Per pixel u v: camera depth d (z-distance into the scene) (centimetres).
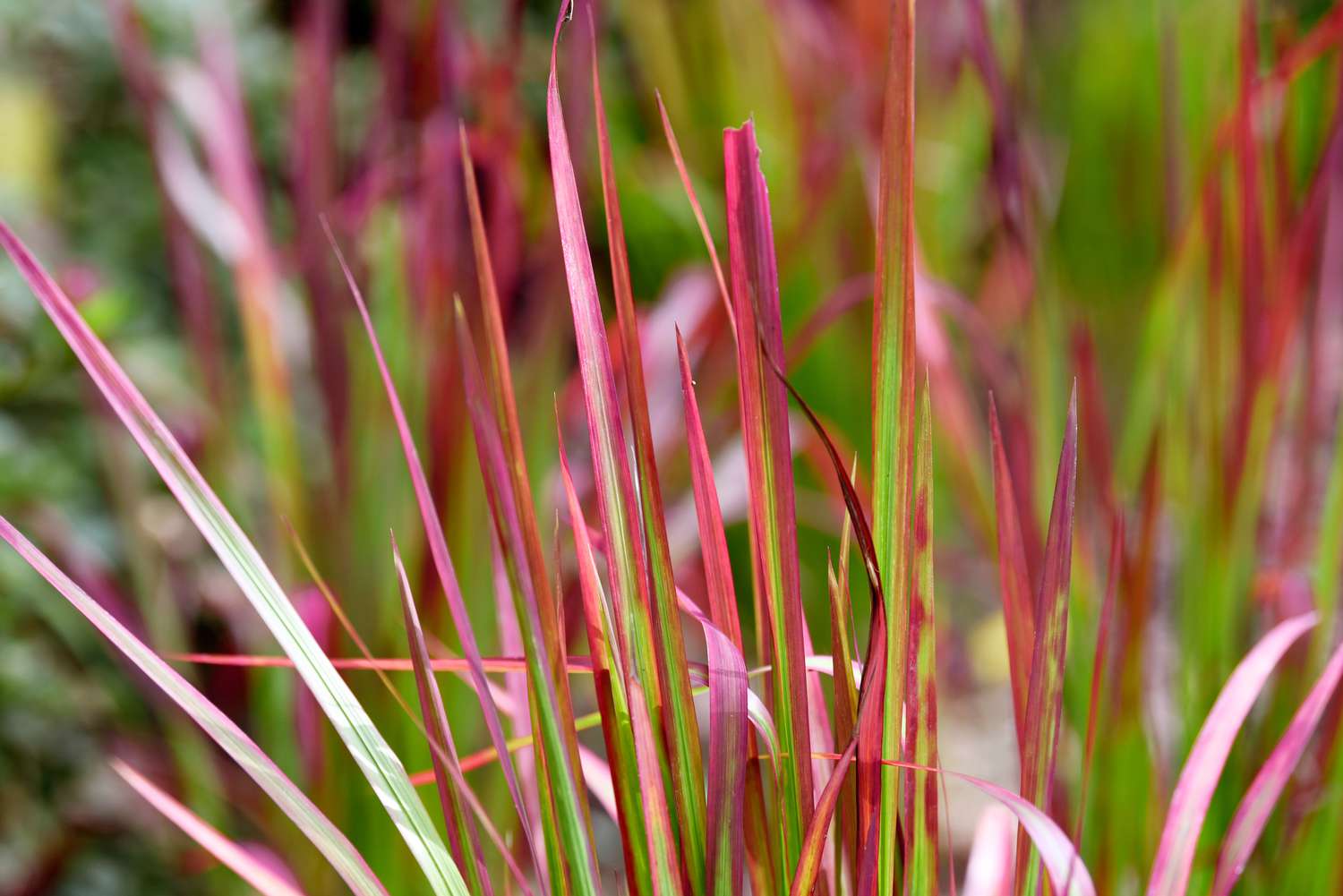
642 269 296
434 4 186
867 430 268
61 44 282
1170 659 184
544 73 319
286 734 194
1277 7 200
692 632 261
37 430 236
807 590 254
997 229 252
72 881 238
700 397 232
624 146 303
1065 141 407
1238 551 149
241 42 305
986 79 154
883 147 118
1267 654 130
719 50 296
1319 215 150
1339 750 144
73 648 238
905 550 120
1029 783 122
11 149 277
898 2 117
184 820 130
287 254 200
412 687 173
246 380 271
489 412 118
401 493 182
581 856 120
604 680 121
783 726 123
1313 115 196
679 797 122
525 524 119
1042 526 160
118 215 297
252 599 121
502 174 187
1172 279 154
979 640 299
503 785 171
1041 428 164
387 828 173
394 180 193
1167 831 125
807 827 122
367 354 186
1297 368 168
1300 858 145
